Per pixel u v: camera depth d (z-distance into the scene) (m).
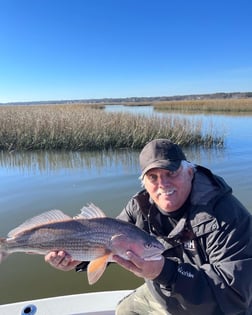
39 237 0.87
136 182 3.58
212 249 0.84
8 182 3.66
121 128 6.03
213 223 0.84
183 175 0.88
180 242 0.90
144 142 5.77
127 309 1.14
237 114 14.38
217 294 0.79
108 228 0.84
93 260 0.84
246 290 0.79
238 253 0.81
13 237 0.88
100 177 3.84
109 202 2.92
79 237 0.85
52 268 1.86
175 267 0.80
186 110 19.05
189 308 0.81
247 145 5.86
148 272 0.79
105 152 5.54
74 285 1.72
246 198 3.01
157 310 1.09
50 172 4.16
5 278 1.76
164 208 0.91
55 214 0.88
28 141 5.73
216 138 6.03
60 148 5.75
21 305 1.21
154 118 6.53
